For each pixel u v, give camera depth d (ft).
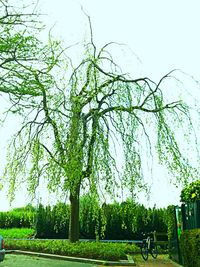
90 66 60.90
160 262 60.85
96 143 58.23
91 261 57.82
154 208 95.71
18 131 63.93
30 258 62.75
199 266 37.96
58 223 100.07
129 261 57.11
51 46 56.59
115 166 58.39
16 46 51.78
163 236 93.25
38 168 63.00
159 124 59.16
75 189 61.31
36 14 53.06
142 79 61.62
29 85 54.49
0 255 47.55
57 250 64.49
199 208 45.93
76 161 57.16
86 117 60.29
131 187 57.93
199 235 37.91
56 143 58.65
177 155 58.59
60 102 59.36
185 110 60.03
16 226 127.34
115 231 96.94
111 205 64.18
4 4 51.57
